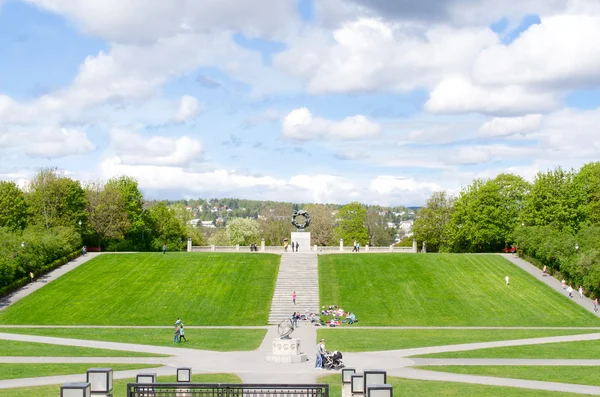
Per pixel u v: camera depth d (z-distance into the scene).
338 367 57.56
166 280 116.69
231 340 78.69
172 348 70.88
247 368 57.81
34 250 118.06
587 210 142.88
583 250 114.94
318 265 125.75
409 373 54.97
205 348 71.25
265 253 134.75
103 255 135.25
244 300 107.56
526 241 128.62
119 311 102.06
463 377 53.00
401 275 119.38
